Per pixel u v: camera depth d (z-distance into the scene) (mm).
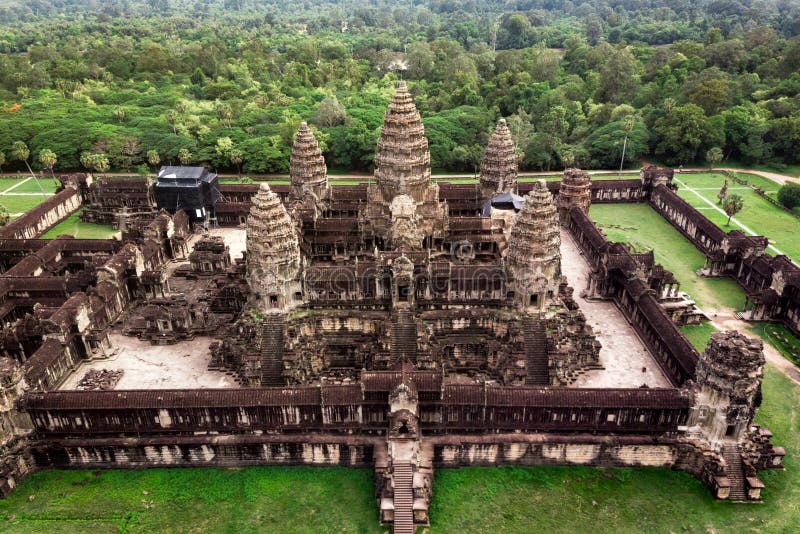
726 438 66938
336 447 69188
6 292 101500
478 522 62500
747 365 62875
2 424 67625
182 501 65625
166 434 70562
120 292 103062
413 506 61750
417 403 66375
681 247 130500
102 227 145625
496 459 70000
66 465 70562
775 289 99750
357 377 84688
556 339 81812
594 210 153250
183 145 185750
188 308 96438
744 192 160375
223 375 86062
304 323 85438
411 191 103062
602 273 106000
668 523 62500
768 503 64750
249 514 63875
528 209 81000
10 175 181125
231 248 132000
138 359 90438
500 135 129375
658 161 190875
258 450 69750
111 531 62000
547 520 62812
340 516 63438
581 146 187375
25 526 62688
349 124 194125
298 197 128125
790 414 77562
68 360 87250
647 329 92250
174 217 132500
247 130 196250
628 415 68000
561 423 69062
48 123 193375
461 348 85812
